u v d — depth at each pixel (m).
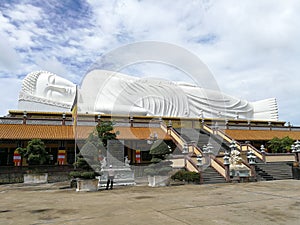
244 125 36.31
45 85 37.31
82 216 8.09
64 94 37.53
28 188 18.27
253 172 21.33
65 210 9.16
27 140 24.61
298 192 13.55
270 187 16.09
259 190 14.58
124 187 16.98
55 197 12.92
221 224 6.93
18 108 35.41
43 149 22.52
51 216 8.21
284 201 10.65
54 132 26.06
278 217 7.73
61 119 28.25
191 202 10.51
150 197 12.15
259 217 7.73
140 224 6.95
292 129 38.81
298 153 27.39
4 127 25.67
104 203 10.55
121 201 11.01
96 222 7.26
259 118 47.47
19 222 7.47
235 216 7.87
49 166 23.22
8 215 8.52
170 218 7.63
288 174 23.75
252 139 32.56
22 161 25.34
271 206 9.52
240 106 45.59
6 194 14.89
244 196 12.18
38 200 11.98
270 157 26.92
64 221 7.47
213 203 10.23
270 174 23.25
